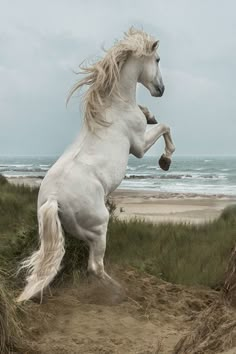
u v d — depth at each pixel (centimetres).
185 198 3300
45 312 656
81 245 802
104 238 752
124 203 2862
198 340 463
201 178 6341
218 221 1488
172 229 1337
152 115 862
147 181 5731
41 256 695
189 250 1094
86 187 731
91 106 771
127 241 1149
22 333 570
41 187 742
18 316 609
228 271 494
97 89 775
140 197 3378
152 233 1252
